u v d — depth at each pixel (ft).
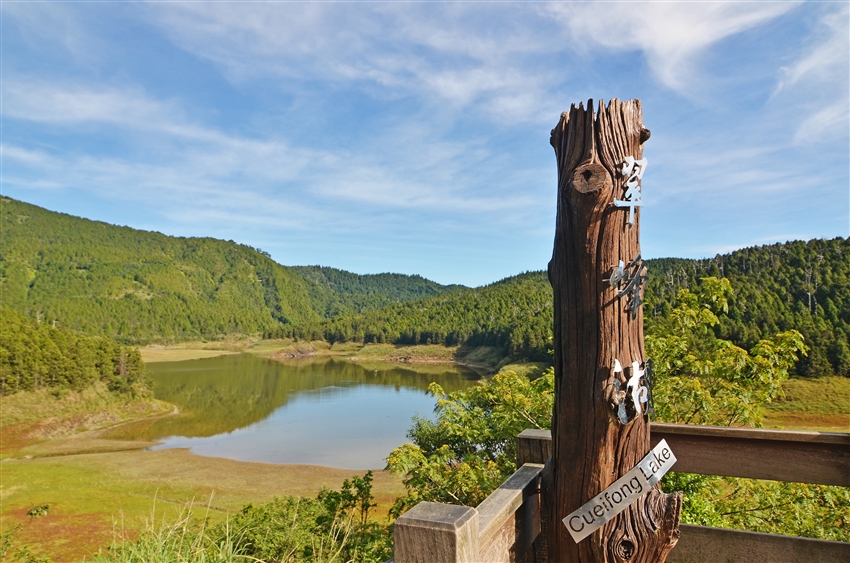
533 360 215.51
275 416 149.59
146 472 90.48
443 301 520.42
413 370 287.89
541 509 5.25
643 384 4.90
